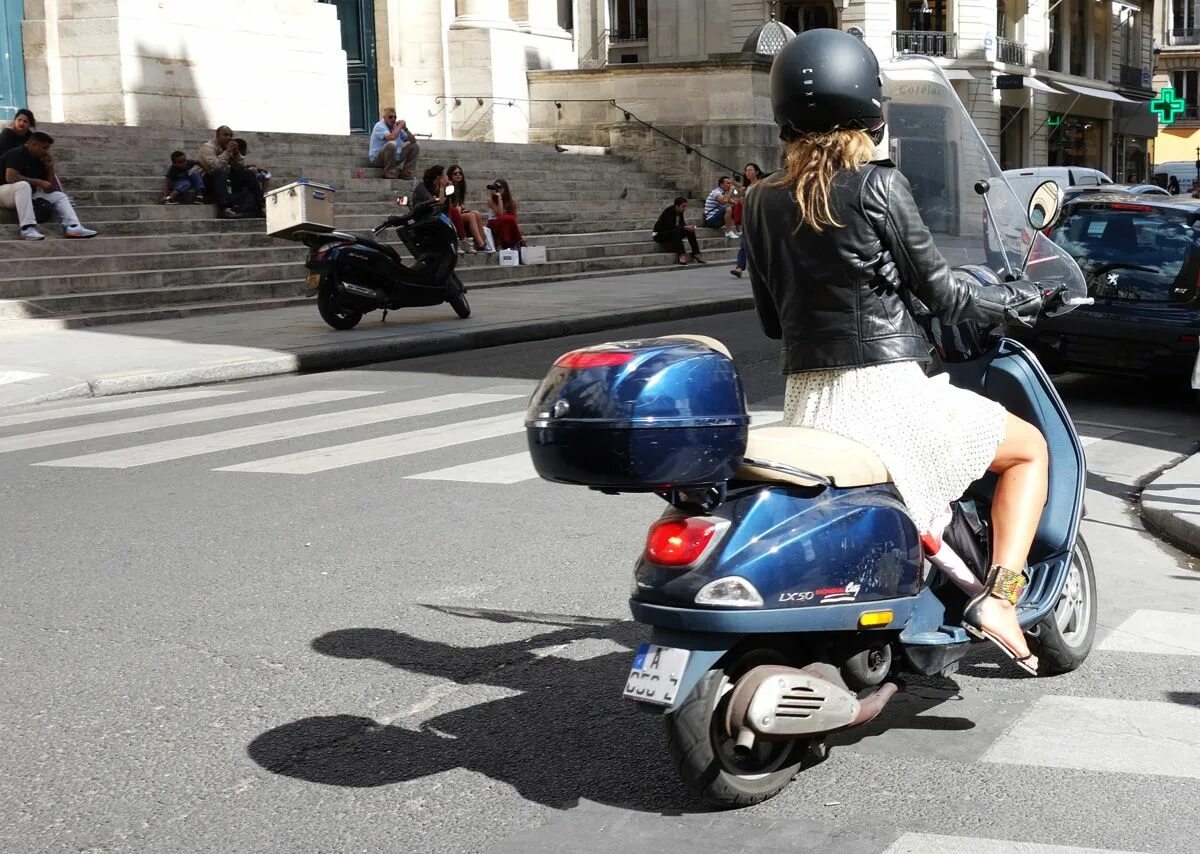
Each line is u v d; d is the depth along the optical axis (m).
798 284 3.59
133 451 8.66
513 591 5.55
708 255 27.09
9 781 3.84
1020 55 47.78
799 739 3.47
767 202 3.62
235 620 5.24
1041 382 4.24
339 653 4.86
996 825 3.45
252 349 13.36
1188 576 5.83
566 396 3.22
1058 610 4.46
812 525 3.39
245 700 4.43
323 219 14.68
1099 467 8.03
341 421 9.63
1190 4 67.50
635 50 51.38
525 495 7.22
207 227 19.62
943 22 45.53
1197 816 3.49
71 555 6.20
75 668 4.75
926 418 3.59
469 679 4.60
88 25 23.23
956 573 3.76
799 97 3.49
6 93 23.14
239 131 23.55
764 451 3.46
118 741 4.11
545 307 17.41
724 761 3.41
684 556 3.31
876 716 3.81
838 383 3.61
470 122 32.75
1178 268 10.09
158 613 5.34
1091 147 54.19
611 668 4.68
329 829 3.51
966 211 4.60
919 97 4.62
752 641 3.46
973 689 4.43
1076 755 3.89
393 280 15.04
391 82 31.92
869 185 3.45
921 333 3.69
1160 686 4.45
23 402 11.06
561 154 30.41
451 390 11.16
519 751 4.00
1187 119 68.31
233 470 7.96
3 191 17.27
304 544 6.31
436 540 6.34
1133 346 10.05
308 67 26.59
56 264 16.75
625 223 27.09
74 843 3.46
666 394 3.16
